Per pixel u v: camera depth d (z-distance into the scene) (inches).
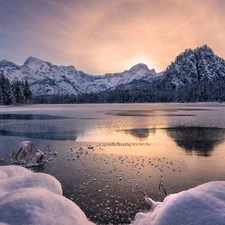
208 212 152.3
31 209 188.9
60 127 1257.4
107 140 867.4
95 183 418.0
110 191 378.9
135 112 2522.1
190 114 2101.4
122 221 281.1
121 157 610.5
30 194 209.0
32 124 1407.5
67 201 221.3
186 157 599.8
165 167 514.6
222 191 169.8
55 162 567.5
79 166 531.2
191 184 408.5
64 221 188.7
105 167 521.3
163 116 1924.2
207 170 488.1
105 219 286.8
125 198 350.0
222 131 1050.1
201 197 166.1
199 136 922.7
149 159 586.9
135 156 620.4
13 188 256.2
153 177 449.1
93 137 936.3
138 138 903.1
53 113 2455.7
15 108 3649.1
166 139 871.1
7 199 203.2
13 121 1598.2
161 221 163.3
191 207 160.1
